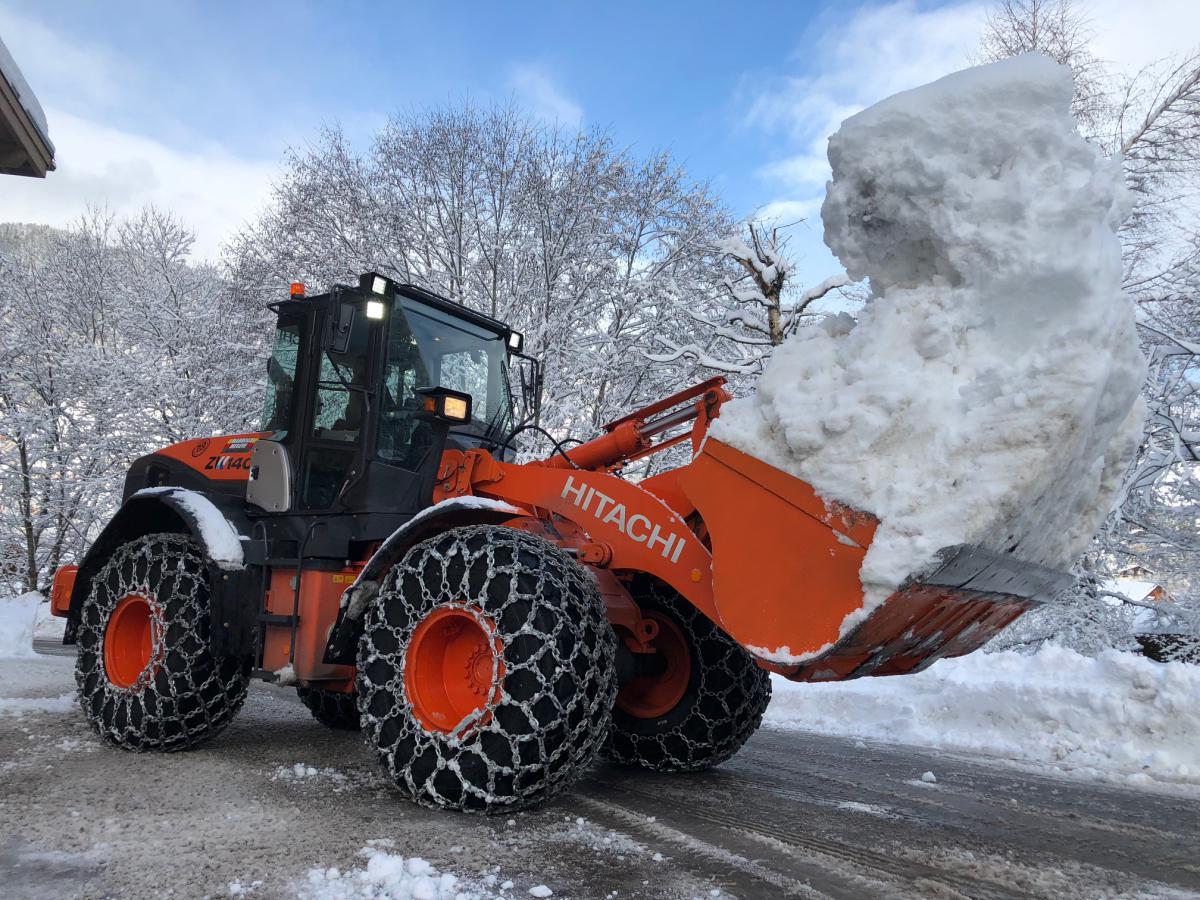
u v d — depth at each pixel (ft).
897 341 9.28
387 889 7.62
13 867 8.11
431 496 13.60
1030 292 8.70
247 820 9.75
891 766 14.44
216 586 13.30
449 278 43.21
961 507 8.19
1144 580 30.30
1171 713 14.93
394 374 13.98
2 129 17.29
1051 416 8.16
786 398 9.56
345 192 44.06
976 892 8.00
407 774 10.37
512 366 16.53
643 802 11.38
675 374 38.22
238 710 14.21
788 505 9.28
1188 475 29.12
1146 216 31.65
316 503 13.98
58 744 14.15
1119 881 8.45
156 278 52.13
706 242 40.24
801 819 10.61
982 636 10.18
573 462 13.94
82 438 48.29
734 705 13.46
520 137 42.83
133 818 9.78
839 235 10.25
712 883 8.05
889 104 9.85
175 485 17.07
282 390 15.33
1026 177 8.97
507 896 7.57
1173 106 32.78
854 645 8.67
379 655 10.95
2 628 27.32
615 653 10.92
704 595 11.12
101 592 14.85
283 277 45.09
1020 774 13.84
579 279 41.34
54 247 56.75
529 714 9.84
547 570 10.44
